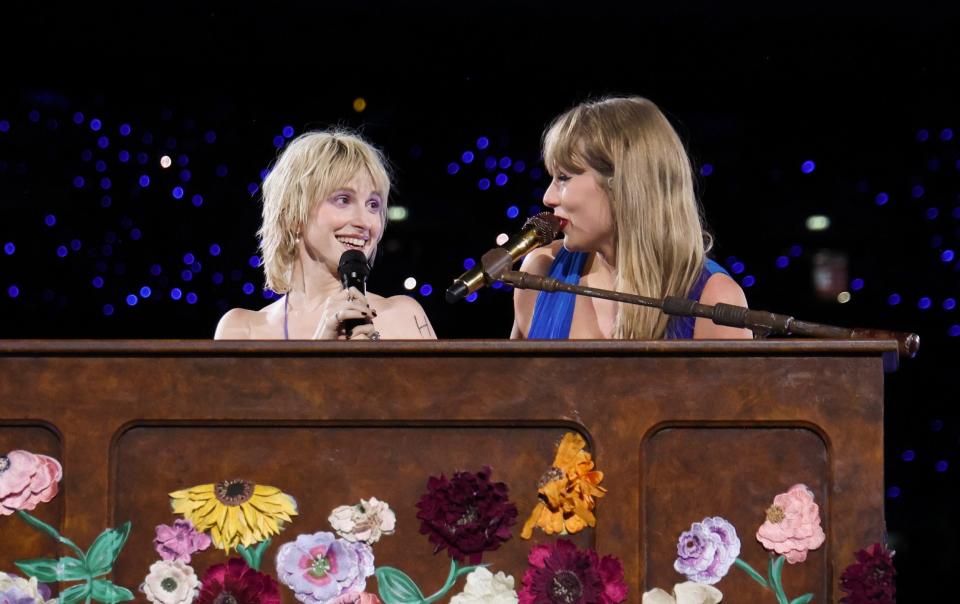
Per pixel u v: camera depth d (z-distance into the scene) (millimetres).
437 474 5848
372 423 5848
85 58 18297
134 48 18141
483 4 17609
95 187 18562
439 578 5824
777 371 5770
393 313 9070
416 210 18578
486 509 5777
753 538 5781
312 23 17891
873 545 5695
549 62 18078
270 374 5848
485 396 5816
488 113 18578
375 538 5832
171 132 18594
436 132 18641
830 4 17297
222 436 5887
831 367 5754
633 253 8172
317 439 5875
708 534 5777
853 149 19125
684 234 8258
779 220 19203
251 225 18438
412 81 18453
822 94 18766
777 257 19328
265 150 18516
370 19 17859
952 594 18875
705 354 5781
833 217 19203
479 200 18641
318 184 8656
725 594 5766
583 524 5789
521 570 5820
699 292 8281
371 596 5816
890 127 18984
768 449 5801
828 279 19344
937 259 19250
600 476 5762
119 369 5875
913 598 19016
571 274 8852
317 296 8820
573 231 8445
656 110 8469
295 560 5820
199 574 5844
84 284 18531
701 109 18672
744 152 19141
